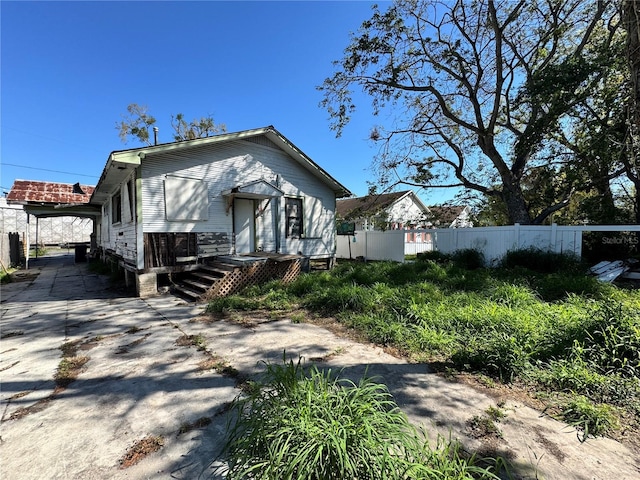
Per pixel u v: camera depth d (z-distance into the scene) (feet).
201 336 14.48
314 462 4.37
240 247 31.09
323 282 23.68
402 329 13.97
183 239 26.61
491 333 12.55
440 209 56.95
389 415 5.48
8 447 6.95
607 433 7.19
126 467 6.29
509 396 8.89
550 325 12.63
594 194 44.14
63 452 6.77
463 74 38.42
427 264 29.86
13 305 21.40
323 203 39.52
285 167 35.09
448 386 9.50
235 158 30.45
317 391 6.10
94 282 31.50
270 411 5.58
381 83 40.06
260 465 4.60
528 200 44.86
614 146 28.48
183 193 26.71
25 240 45.37
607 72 28.76
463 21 37.60
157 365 11.37
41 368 11.23
